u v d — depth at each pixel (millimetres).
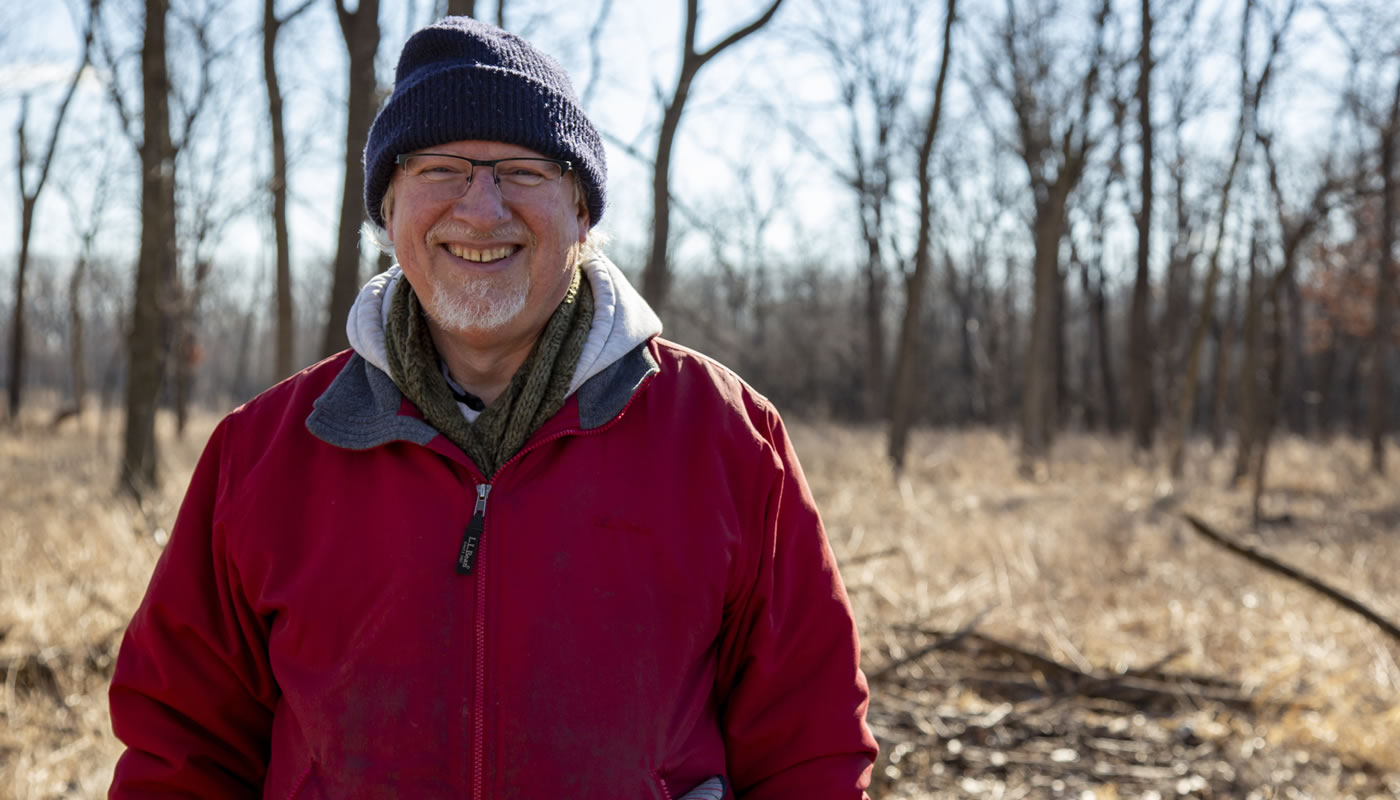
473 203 1526
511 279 1557
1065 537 7691
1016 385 35938
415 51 1602
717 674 1643
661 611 1507
